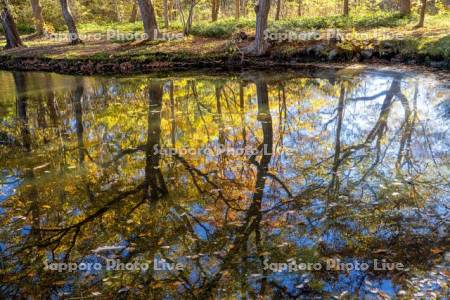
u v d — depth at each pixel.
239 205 4.79
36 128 8.43
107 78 13.70
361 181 5.29
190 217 4.57
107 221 4.59
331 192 5.02
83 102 10.59
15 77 14.74
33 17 25.31
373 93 9.88
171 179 5.62
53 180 5.74
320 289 3.32
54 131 8.16
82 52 16.58
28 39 22.78
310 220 4.38
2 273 3.74
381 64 12.69
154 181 5.59
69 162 6.43
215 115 8.84
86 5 32.41
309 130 7.53
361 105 8.99
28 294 3.44
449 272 3.44
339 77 11.77
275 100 9.90
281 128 7.75
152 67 14.55
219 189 5.24
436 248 3.78
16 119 9.19
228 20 20.48
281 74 12.79
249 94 10.62
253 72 13.38
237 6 21.06
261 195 5.02
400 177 5.34
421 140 6.67
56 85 12.91
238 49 14.70
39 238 4.30
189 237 4.17
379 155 6.15
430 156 5.98
